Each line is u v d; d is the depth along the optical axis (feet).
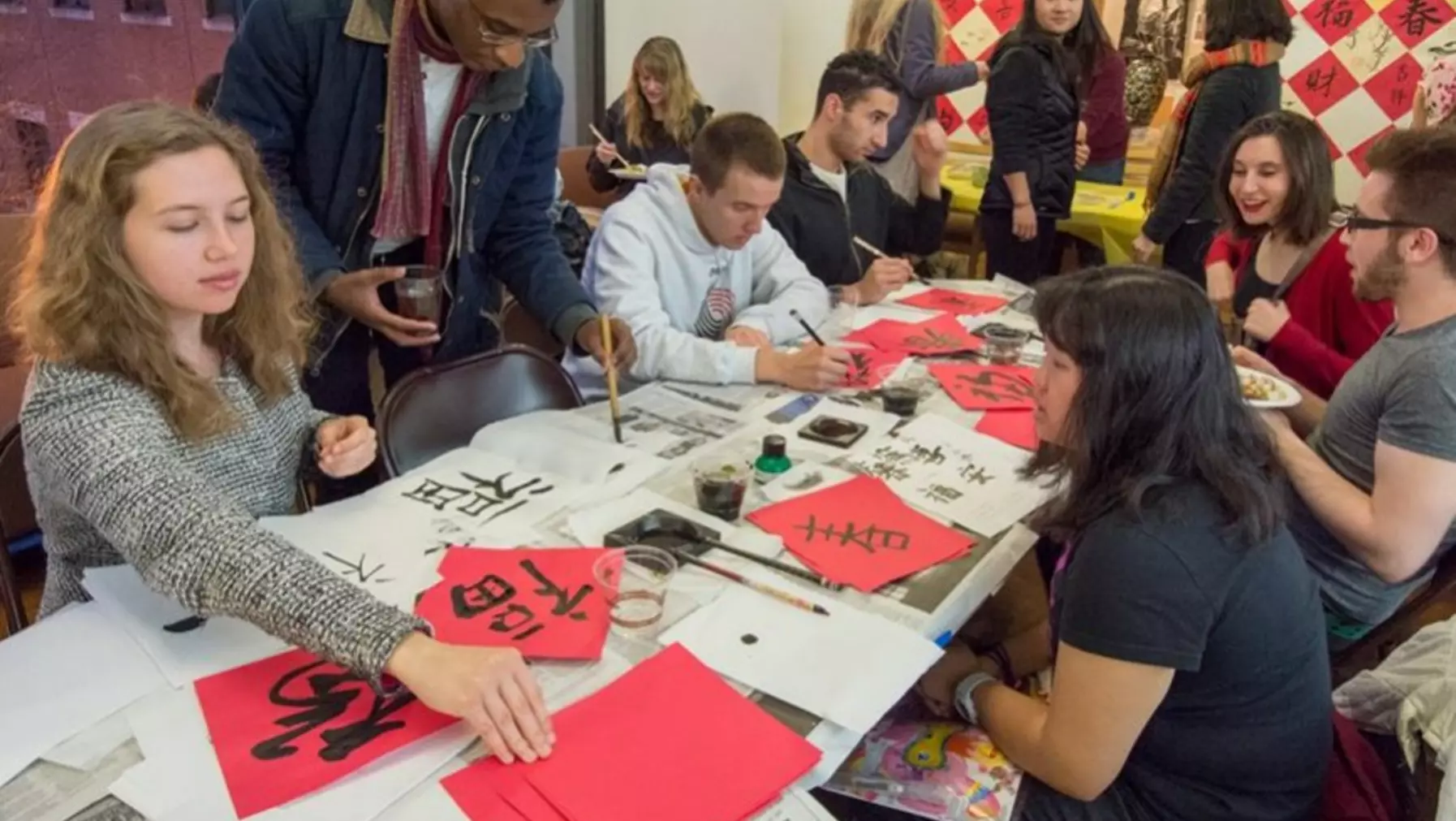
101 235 3.76
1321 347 6.98
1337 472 5.50
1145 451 3.85
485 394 6.16
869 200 9.60
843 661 3.73
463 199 6.32
